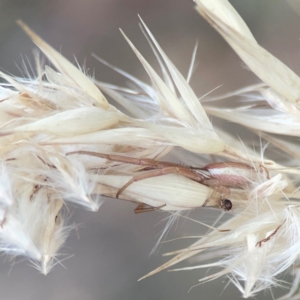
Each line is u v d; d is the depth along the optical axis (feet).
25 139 0.31
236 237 0.32
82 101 0.32
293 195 0.33
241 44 0.32
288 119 0.33
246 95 0.35
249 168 0.33
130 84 0.39
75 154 0.32
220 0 0.32
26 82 0.32
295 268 0.35
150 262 0.39
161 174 0.32
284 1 0.39
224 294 0.39
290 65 0.39
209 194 0.32
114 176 0.32
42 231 0.31
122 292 0.39
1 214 0.31
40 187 0.32
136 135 0.31
